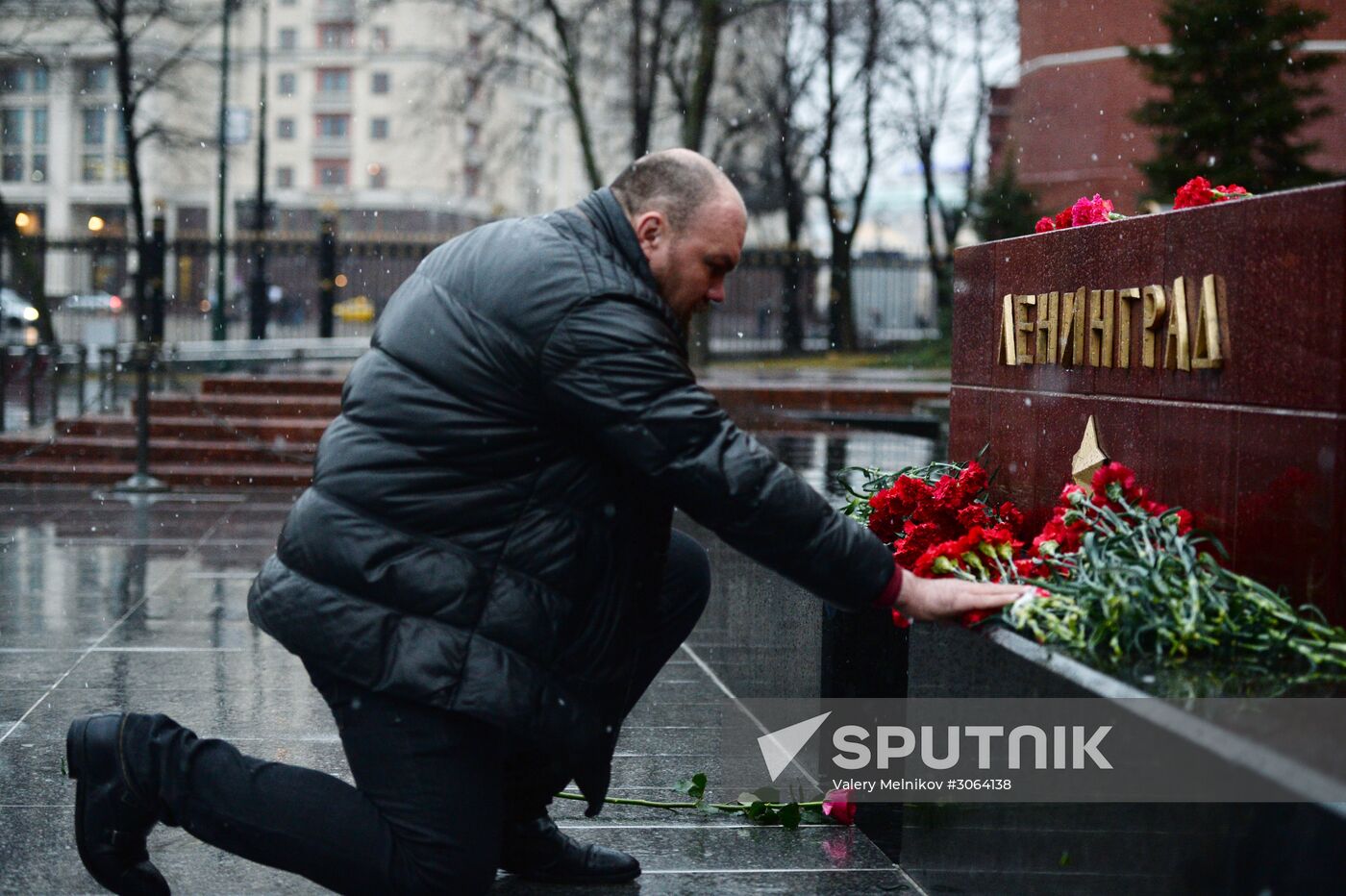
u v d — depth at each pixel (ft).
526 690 8.79
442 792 8.95
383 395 9.00
